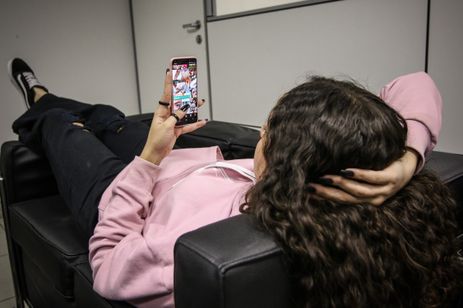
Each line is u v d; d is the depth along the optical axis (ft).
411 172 1.96
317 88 1.94
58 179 4.14
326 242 1.68
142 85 11.25
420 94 2.73
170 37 9.95
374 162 1.82
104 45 10.68
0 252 6.37
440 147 5.65
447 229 2.06
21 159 4.60
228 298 1.53
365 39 6.18
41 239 3.80
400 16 5.72
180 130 3.31
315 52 6.91
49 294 3.97
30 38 9.46
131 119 5.33
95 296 2.95
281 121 1.90
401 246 1.80
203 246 1.63
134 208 2.70
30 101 7.35
